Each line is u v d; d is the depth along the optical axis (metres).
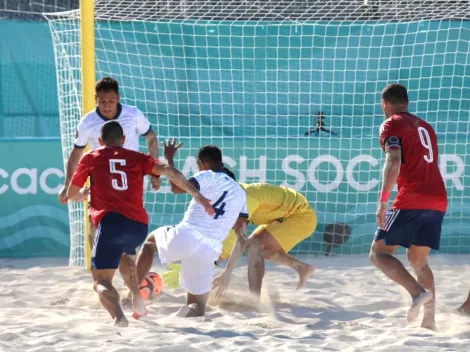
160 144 40.72
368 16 46.12
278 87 49.59
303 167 37.62
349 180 37.53
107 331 20.42
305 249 37.41
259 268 25.39
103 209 21.08
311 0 48.12
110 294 21.22
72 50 37.88
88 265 32.03
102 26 49.19
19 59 52.38
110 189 21.03
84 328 21.14
